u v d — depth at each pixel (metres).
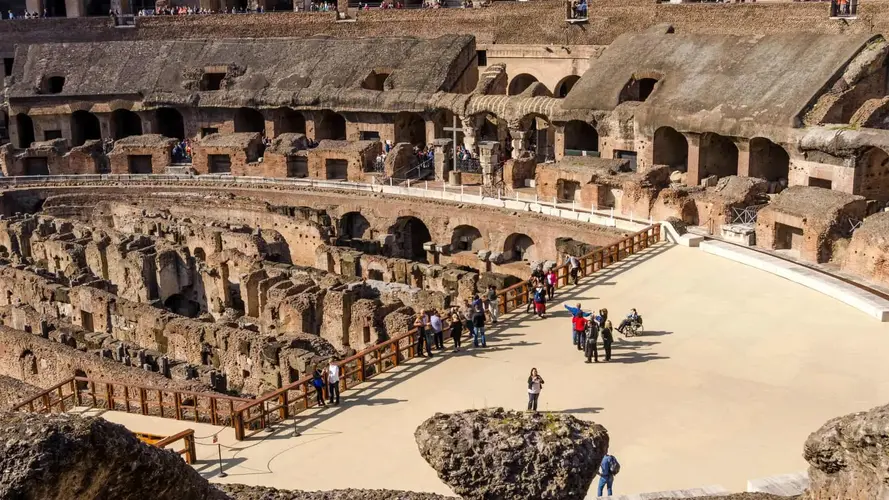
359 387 32.41
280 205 69.00
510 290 39.91
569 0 80.69
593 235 56.06
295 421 29.69
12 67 94.38
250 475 26.33
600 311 34.38
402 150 72.31
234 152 77.69
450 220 65.00
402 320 38.28
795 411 29.53
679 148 65.75
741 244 49.84
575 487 15.26
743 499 21.44
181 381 34.94
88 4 104.81
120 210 69.88
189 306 56.12
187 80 85.75
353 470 26.39
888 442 15.50
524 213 61.09
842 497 16.75
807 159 54.72
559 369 33.38
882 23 62.75
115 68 88.50
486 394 31.27
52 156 80.62
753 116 57.78
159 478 15.00
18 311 45.19
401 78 78.19
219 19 94.94
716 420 29.05
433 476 25.91
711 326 37.28
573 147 71.12
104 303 44.56
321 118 81.44
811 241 46.03
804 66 59.31
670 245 49.66
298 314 42.47
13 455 13.37
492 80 76.12
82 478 13.92
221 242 58.72
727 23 71.44
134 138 80.88
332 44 85.44
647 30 73.88
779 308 39.22
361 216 71.25
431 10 88.62
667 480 25.33
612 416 29.47
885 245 41.41
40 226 63.28
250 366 37.72
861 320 37.50
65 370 39.06
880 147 49.88
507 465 15.27
